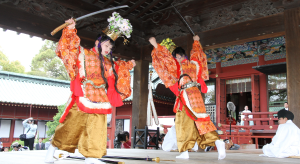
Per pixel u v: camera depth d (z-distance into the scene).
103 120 2.78
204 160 3.60
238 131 10.19
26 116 21.84
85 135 2.68
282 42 11.75
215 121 13.12
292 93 6.07
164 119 13.27
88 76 2.80
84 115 2.72
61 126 2.73
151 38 3.83
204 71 4.17
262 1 7.07
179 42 8.53
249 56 12.83
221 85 13.36
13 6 6.66
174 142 4.25
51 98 23.67
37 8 7.12
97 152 2.64
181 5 8.47
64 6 7.70
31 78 25.11
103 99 2.81
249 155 5.06
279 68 11.16
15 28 6.67
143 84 9.38
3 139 20.75
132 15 9.29
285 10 6.60
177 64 4.00
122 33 3.02
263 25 6.96
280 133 4.68
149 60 9.34
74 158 3.40
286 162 3.63
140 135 9.12
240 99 18.92
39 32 7.09
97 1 8.13
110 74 3.07
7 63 47.47
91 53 2.88
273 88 12.00
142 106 9.23
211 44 7.82
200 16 8.22
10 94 21.86
